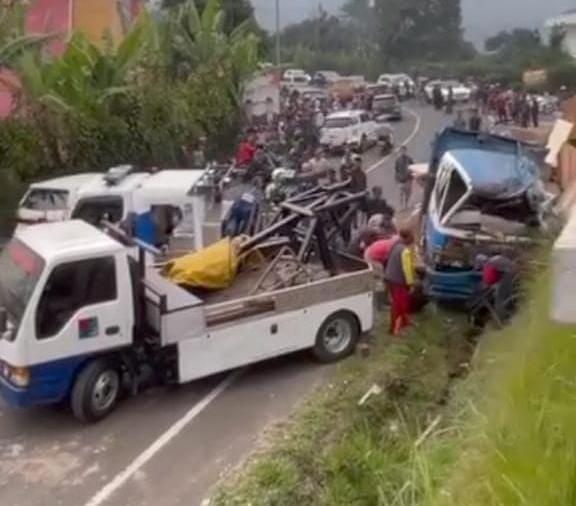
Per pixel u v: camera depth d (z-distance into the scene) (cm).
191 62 3212
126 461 970
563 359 488
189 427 1044
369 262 1270
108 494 904
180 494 898
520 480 383
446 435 548
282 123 3506
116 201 1557
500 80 6712
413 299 1216
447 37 8931
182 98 2922
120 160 2486
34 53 2452
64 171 2353
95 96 2464
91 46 2534
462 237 1209
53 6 3192
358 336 1234
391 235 1439
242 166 2423
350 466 615
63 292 1020
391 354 876
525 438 418
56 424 1062
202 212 1563
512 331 763
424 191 1567
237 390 1142
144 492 906
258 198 1706
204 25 3259
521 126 3903
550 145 1223
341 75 8112
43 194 1661
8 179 2175
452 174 1312
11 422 1073
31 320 1003
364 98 5119
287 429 721
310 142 3300
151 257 1183
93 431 1041
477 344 908
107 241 1056
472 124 3716
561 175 1255
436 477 463
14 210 1992
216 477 927
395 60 8912
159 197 1544
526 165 1358
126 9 3669
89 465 964
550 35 5619
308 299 1186
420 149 3856
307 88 6209
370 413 718
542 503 366
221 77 3200
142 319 1089
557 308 364
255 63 3416
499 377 568
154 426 1048
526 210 1255
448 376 803
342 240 1395
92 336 1038
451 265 1204
